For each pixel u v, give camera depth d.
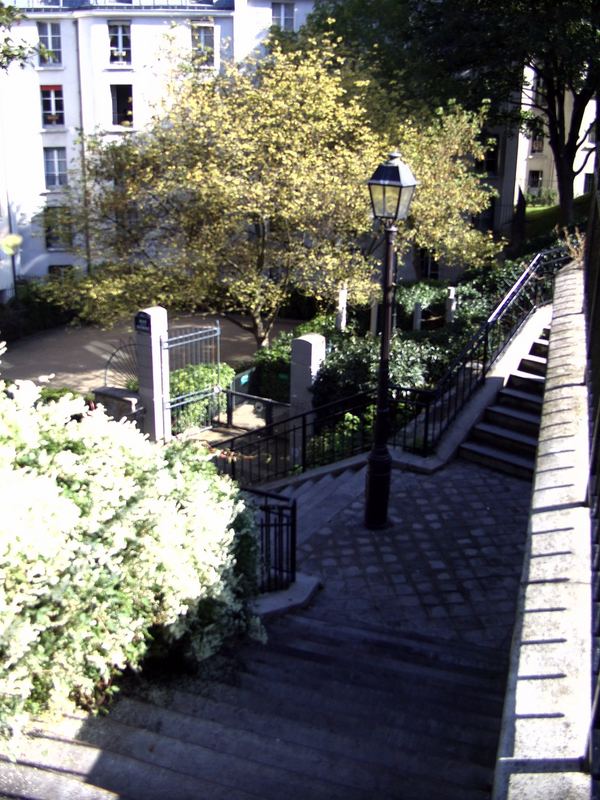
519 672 3.36
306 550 8.79
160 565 5.12
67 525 4.42
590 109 36.19
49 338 29.09
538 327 12.36
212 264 18.30
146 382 15.10
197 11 30.95
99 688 4.97
